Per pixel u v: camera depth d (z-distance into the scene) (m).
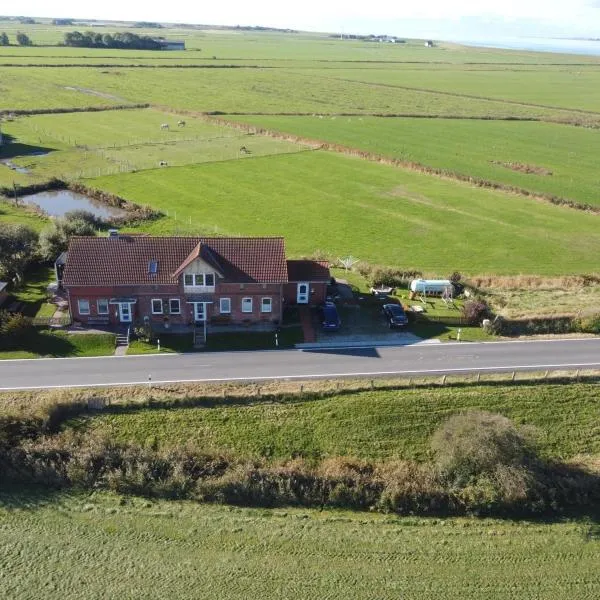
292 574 34.53
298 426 45.50
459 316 60.72
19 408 45.03
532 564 35.88
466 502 40.09
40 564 34.59
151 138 136.62
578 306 63.84
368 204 99.12
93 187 101.62
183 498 40.19
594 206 99.88
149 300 57.59
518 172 119.00
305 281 61.34
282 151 129.50
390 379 50.00
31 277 68.00
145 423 45.03
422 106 187.88
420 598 33.38
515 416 47.03
